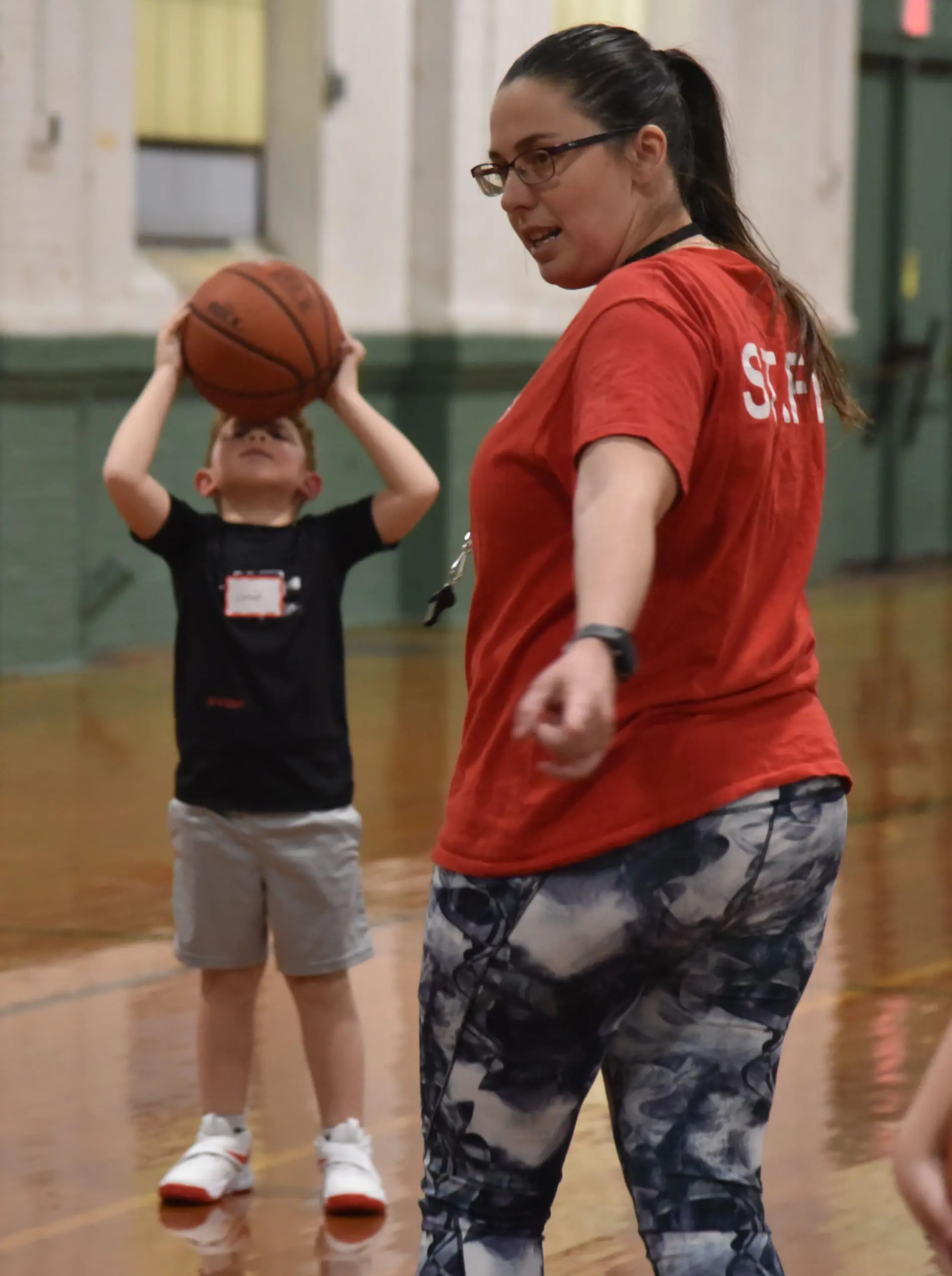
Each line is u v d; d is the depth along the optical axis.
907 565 28.34
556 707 3.39
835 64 25.14
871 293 27.44
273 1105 7.87
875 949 10.33
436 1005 4.19
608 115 4.13
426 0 21.12
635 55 4.21
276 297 7.20
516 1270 4.20
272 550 6.93
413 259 21.55
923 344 27.94
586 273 4.27
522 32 21.64
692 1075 4.14
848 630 22.48
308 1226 6.68
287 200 20.83
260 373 7.10
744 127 24.47
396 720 16.66
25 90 17.73
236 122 20.58
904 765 15.34
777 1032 4.18
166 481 19.47
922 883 11.78
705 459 3.96
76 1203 6.86
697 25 23.62
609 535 3.52
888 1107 7.91
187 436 19.64
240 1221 6.72
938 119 27.91
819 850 4.13
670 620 4.03
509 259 21.91
